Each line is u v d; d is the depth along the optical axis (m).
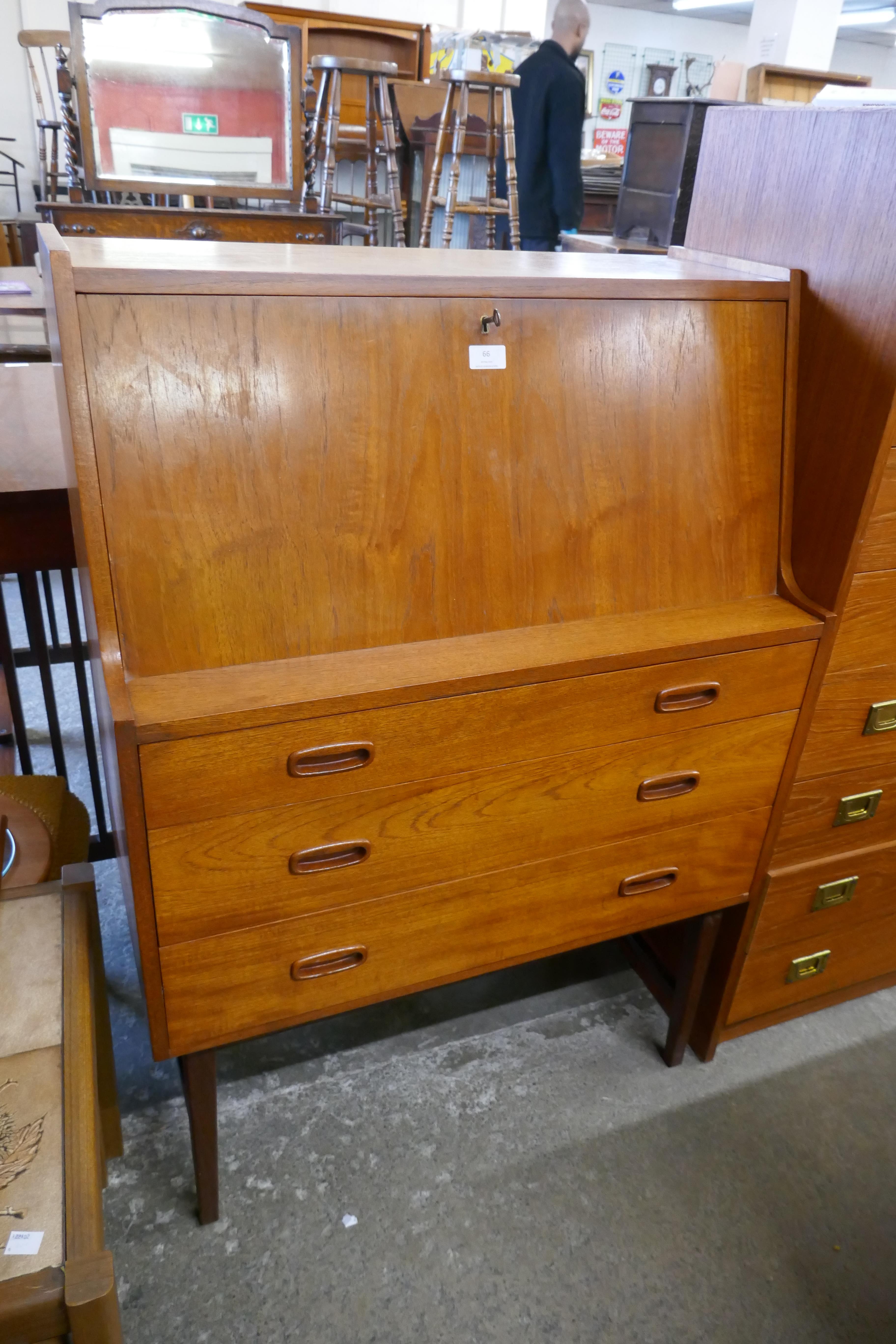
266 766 1.11
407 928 1.35
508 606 1.29
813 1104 1.75
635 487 1.34
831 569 1.42
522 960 1.49
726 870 1.59
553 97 3.46
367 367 1.16
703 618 1.38
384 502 1.19
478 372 1.22
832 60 14.28
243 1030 1.30
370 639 1.21
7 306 2.25
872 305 1.30
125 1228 1.44
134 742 1.02
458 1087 1.73
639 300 1.30
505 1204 1.52
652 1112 1.71
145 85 2.83
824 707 1.55
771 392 1.42
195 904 1.17
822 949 1.86
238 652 1.14
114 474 1.05
